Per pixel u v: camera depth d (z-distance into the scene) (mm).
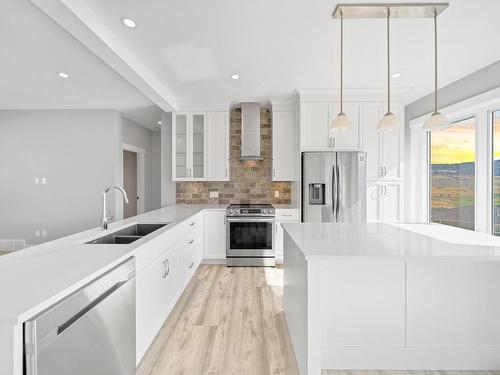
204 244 4680
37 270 1395
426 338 2105
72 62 3236
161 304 2455
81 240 2084
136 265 1924
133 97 4562
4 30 2557
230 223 4594
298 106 4535
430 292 2102
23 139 5332
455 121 3885
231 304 3164
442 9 2244
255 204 5094
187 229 3424
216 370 2072
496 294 2096
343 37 2732
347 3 2207
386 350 2107
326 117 4414
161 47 2910
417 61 3256
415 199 4547
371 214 4438
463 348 2100
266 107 5191
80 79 3758
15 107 5148
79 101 4793
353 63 3320
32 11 2285
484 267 2098
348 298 2107
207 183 5277
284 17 2402
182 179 4941
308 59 3225
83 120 5301
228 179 4934
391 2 2199
